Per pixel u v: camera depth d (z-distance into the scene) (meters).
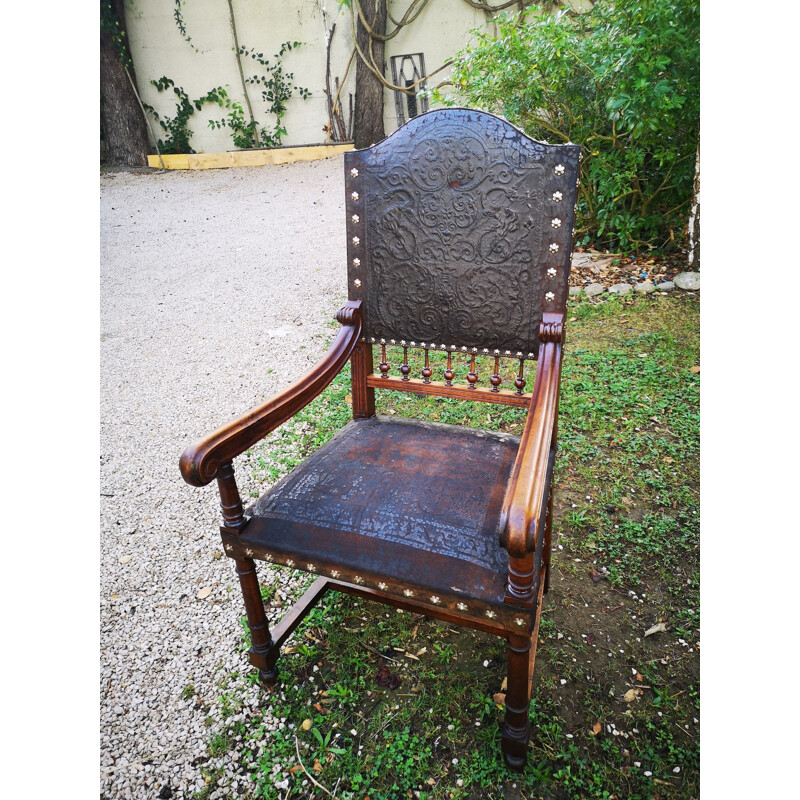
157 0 7.57
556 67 3.81
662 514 2.05
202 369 3.34
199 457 1.13
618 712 1.41
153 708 1.50
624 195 4.20
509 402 1.49
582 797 1.25
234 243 5.39
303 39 7.68
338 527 1.21
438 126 1.35
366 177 1.45
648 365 3.00
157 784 1.32
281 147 8.18
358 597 1.70
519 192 1.30
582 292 4.06
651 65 3.46
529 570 1.01
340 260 4.88
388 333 1.56
